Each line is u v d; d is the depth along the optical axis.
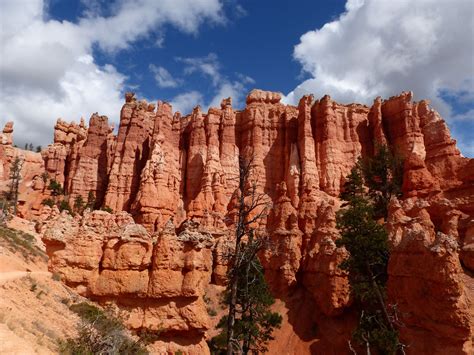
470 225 42.81
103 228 34.16
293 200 70.44
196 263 33.81
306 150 74.06
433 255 29.36
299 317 47.66
